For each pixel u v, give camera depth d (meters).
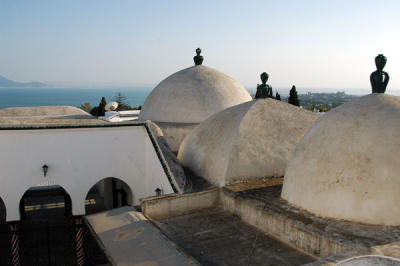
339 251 5.71
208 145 10.22
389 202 5.97
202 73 15.21
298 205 7.21
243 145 9.33
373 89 7.25
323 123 7.26
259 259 6.49
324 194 6.57
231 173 9.12
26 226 13.91
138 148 11.94
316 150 6.96
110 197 15.59
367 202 6.09
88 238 12.23
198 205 8.91
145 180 12.09
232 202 8.55
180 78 15.02
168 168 9.88
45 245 12.13
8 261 11.02
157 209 8.43
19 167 10.57
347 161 6.39
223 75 15.75
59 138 10.91
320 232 6.14
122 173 11.78
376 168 6.09
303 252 6.54
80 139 11.16
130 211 8.02
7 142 10.40
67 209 14.91
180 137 13.45
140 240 6.60
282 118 10.16
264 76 10.48
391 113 6.53
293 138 9.89
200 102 14.01
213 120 11.04
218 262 6.46
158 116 14.38
